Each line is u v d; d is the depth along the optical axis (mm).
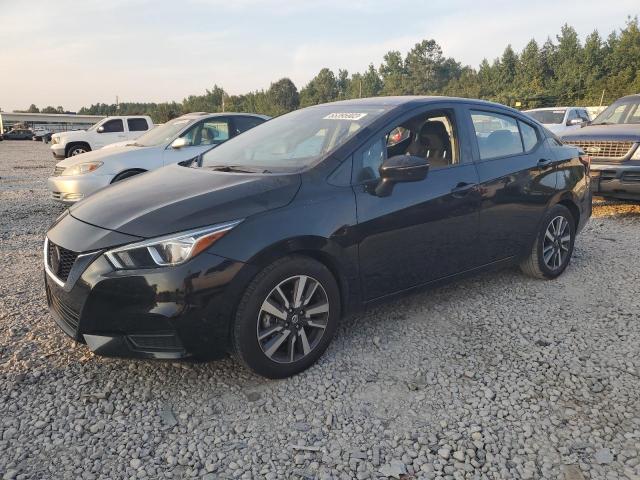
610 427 2613
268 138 3977
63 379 3051
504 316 3926
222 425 2643
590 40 71125
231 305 2764
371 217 3244
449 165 3811
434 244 3648
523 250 4422
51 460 2385
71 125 90125
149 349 2752
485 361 3258
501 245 4188
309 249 2986
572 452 2438
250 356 2865
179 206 2852
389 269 3422
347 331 3680
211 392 2926
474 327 3740
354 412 2744
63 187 7707
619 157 7207
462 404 2811
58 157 17547
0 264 5301
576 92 68438
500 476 2293
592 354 3336
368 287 3346
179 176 3488
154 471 2322
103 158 7707
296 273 2959
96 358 3295
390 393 2912
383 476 2293
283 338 2979
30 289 4527
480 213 3922
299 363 3068
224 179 3217
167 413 2738
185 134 8273
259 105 113875
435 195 3584
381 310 4047
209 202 2863
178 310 2648
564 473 2305
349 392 2922
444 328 3725
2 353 3357
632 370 3141
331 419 2680
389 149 3502
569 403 2816
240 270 2746
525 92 63312
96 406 2799
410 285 3602
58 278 2916
